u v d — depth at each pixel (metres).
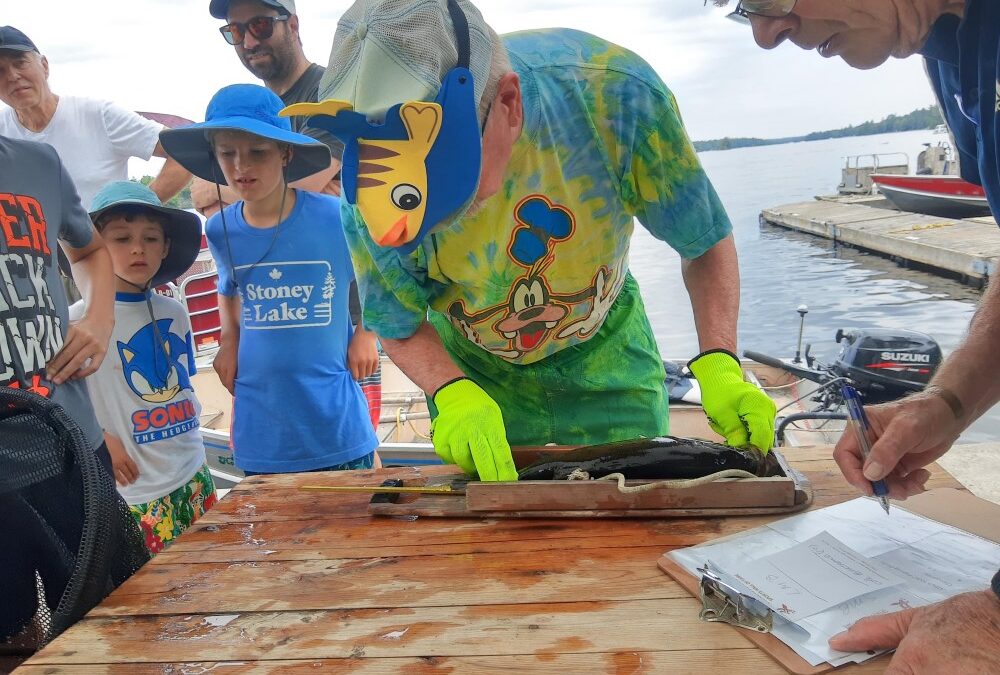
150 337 2.96
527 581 1.46
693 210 1.88
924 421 1.50
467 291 1.94
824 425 4.85
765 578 1.39
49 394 2.23
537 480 1.78
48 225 2.36
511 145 1.49
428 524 1.76
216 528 1.80
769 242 17.30
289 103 3.57
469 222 1.72
